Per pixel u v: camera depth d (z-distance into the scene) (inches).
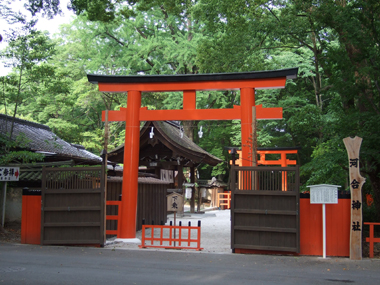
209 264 326.0
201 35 1197.1
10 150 601.6
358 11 443.5
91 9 595.5
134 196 467.5
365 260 354.0
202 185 1180.5
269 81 455.5
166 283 256.4
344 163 460.1
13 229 536.7
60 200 416.2
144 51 1213.7
